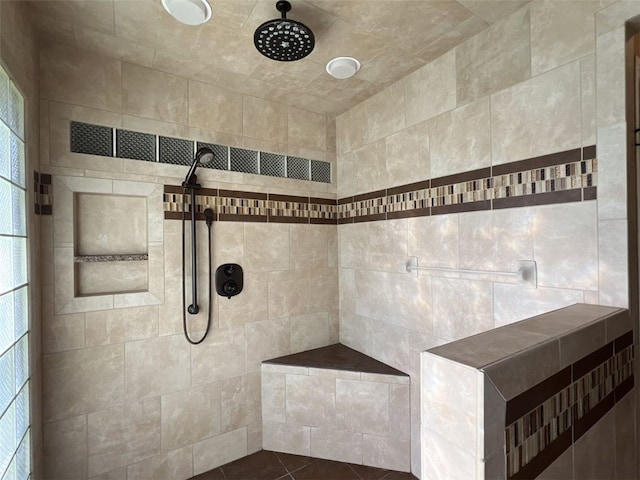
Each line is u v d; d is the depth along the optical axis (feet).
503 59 4.51
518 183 4.35
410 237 5.94
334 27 4.60
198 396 5.92
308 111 7.34
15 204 3.68
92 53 5.09
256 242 6.59
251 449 6.41
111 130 5.30
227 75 5.84
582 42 3.75
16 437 3.60
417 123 5.79
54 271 4.77
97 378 5.08
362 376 6.05
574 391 2.78
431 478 2.27
